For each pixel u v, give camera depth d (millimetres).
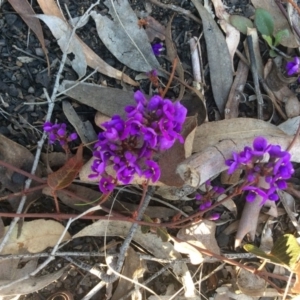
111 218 232
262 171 204
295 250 234
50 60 250
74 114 251
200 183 235
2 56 246
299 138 253
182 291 264
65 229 234
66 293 256
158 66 260
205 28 266
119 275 239
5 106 246
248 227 266
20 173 238
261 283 267
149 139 186
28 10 247
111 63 257
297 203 277
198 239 258
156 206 260
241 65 272
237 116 268
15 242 240
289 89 274
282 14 277
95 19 255
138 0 262
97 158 211
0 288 234
